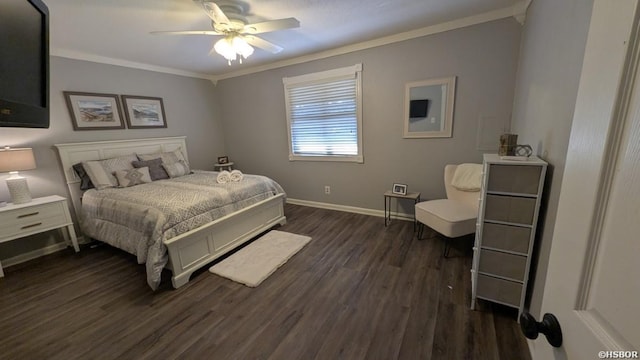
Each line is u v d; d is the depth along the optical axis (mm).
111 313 2023
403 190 3430
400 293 2111
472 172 2793
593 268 449
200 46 3195
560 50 1420
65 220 2990
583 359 454
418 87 3207
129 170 3350
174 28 2613
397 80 3314
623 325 379
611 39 428
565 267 533
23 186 2768
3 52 918
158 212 2322
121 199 2727
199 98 4750
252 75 4492
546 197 1522
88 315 2016
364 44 3416
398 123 3438
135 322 1920
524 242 1627
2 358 1664
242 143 4988
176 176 3773
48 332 1862
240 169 5152
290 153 4449
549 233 1439
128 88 3814
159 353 1650
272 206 3424
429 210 2709
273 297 2137
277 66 4191
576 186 509
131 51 3301
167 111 4305
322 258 2711
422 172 3428
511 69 2701
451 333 1699
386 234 3215
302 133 4273
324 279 2348
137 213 2461
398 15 2627
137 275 2555
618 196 394
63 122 3219
